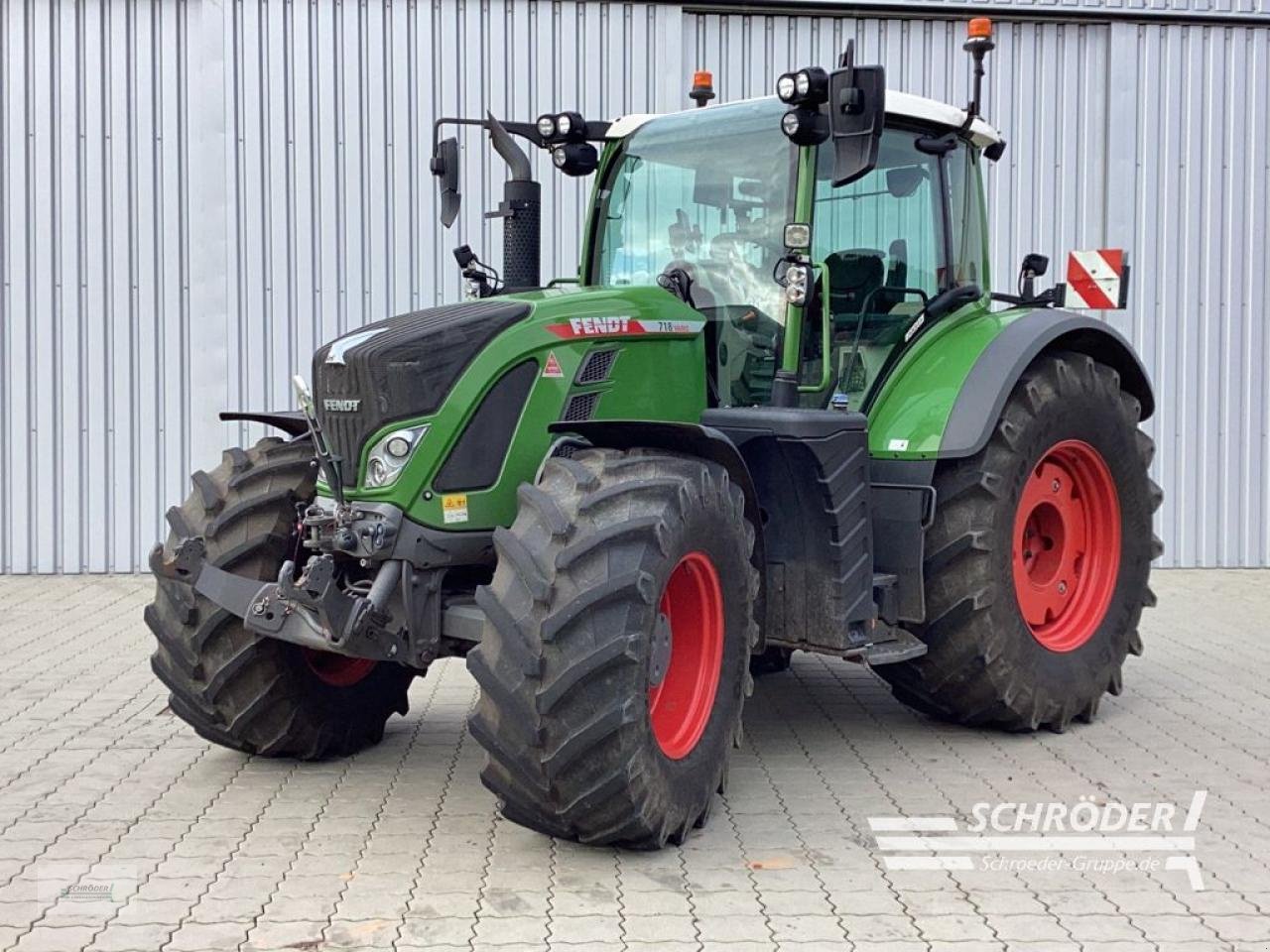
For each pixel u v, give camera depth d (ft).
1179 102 30.22
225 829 13.35
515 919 11.06
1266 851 12.82
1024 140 30.12
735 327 15.83
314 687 15.23
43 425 28.58
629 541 11.83
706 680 13.25
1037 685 16.56
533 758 11.67
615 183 17.11
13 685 19.58
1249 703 18.75
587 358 14.02
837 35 29.66
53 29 28.19
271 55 28.30
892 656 14.99
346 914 11.17
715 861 12.46
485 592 11.85
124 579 28.30
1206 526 30.73
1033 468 16.60
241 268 28.55
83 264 28.48
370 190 28.63
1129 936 10.82
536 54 28.84
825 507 14.47
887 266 16.69
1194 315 30.50
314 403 13.65
